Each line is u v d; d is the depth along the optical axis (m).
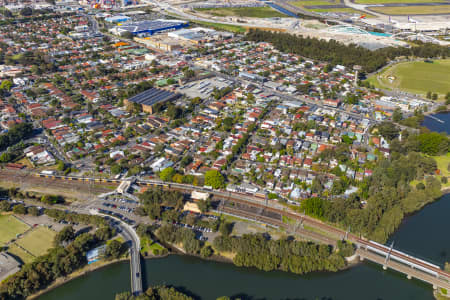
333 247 183.00
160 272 169.50
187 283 164.38
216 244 177.75
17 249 176.00
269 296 160.00
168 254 179.62
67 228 181.88
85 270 168.38
